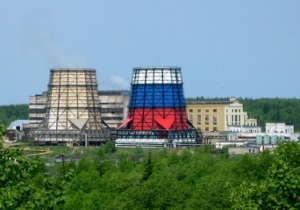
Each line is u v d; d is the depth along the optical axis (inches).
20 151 4571.9
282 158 4798.2
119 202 7436.0
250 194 4785.9
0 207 4288.9
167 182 7751.0
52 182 4643.2
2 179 4448.8
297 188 4670.3
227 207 6702.8
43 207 4493.1
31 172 4724.4
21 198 4436.5
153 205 7204.7
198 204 6811.0
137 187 7578.7
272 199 4675.2
